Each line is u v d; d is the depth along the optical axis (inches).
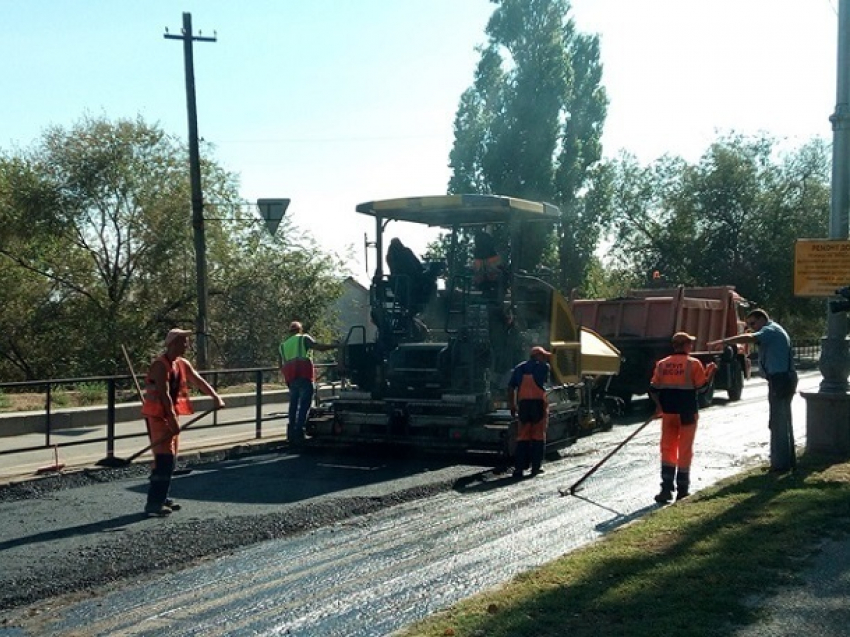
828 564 268.5
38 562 298.0
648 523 327.9
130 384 971.3
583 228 1551.4
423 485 435.2
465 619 225.6
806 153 2030.0
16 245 1227.2
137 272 1267.2
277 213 856.9
